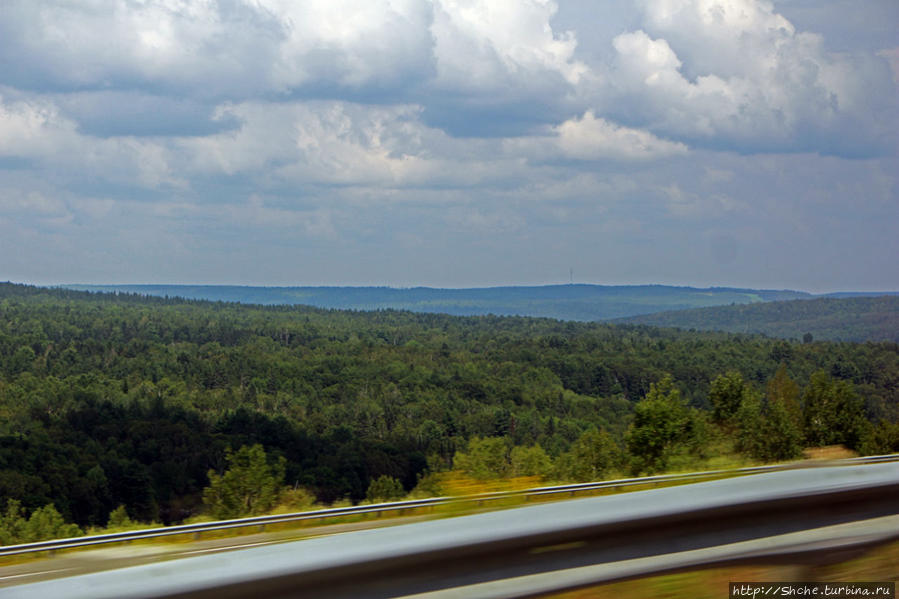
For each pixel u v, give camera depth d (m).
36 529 26.55
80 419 78.69
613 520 5.18
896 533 5.86
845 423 38.50
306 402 116.12
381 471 68.31
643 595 4.96
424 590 4.70
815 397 39.38
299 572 4.42
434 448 90.56
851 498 6.01
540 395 126.50
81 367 134.62
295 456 72.00
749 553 5.43
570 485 10.23
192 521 17.03
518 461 24.38
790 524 5.79
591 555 5.14
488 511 5.60
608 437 23.17
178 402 106.88
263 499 20.09
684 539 5.42
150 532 10.49
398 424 103.31
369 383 129.12
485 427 104.38
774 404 32.59
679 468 18.70
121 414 81.88
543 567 5.00
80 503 51.78
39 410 84.50
